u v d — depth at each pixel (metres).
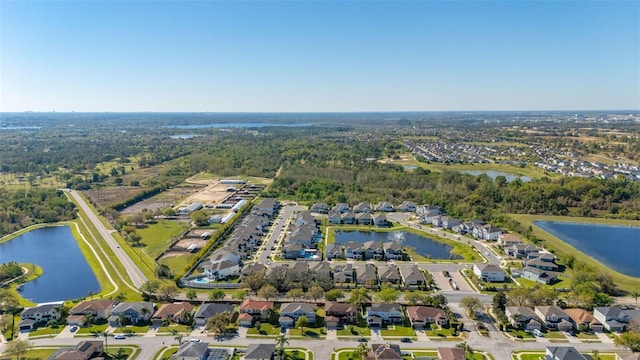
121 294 128.50
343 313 114.31
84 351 94.94
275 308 120.19
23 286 141.62
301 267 144.88
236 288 135.62
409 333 108.25
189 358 94.12
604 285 132.12
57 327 110.44
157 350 100.31
